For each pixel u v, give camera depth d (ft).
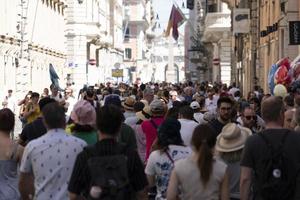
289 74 71.10
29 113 51.52
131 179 26.37
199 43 337.31
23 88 172.76
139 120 50.06
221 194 27.81
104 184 25.00
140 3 501.97
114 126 26.40
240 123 47.37
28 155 30.27
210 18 203.92
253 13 155.12
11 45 161.07
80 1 260.01
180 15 226.38
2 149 32.81
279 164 27.27
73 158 30.07
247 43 172.65
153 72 613.11
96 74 292.61
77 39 264.93
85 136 35.60
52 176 29.89
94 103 74.18
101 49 322.34
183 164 27.78
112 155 26.02
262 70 143.95
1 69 153.07
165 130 32.94
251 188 29.81
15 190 32.71
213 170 27.61
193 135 27.91
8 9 159.02
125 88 136.67
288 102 47.75
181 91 121.29
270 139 27.68
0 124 32.86
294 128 36.65
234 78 204.13
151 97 71.82
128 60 493.36
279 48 115.55
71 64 237.25
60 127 30.55
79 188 26.30
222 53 219.41
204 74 347.36
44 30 206.90
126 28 485.15
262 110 28.58
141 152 48.34
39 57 196.65
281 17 111.24
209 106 80.79
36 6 191.31
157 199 33.01
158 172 32.83
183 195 27.81
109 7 370.73
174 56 653.71
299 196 27.14
